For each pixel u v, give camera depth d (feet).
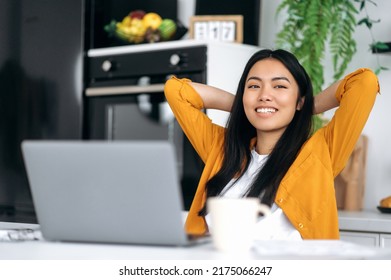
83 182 4.95
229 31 12.17
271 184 7.61
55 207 5.08
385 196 11.46
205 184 8.16
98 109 12.67
